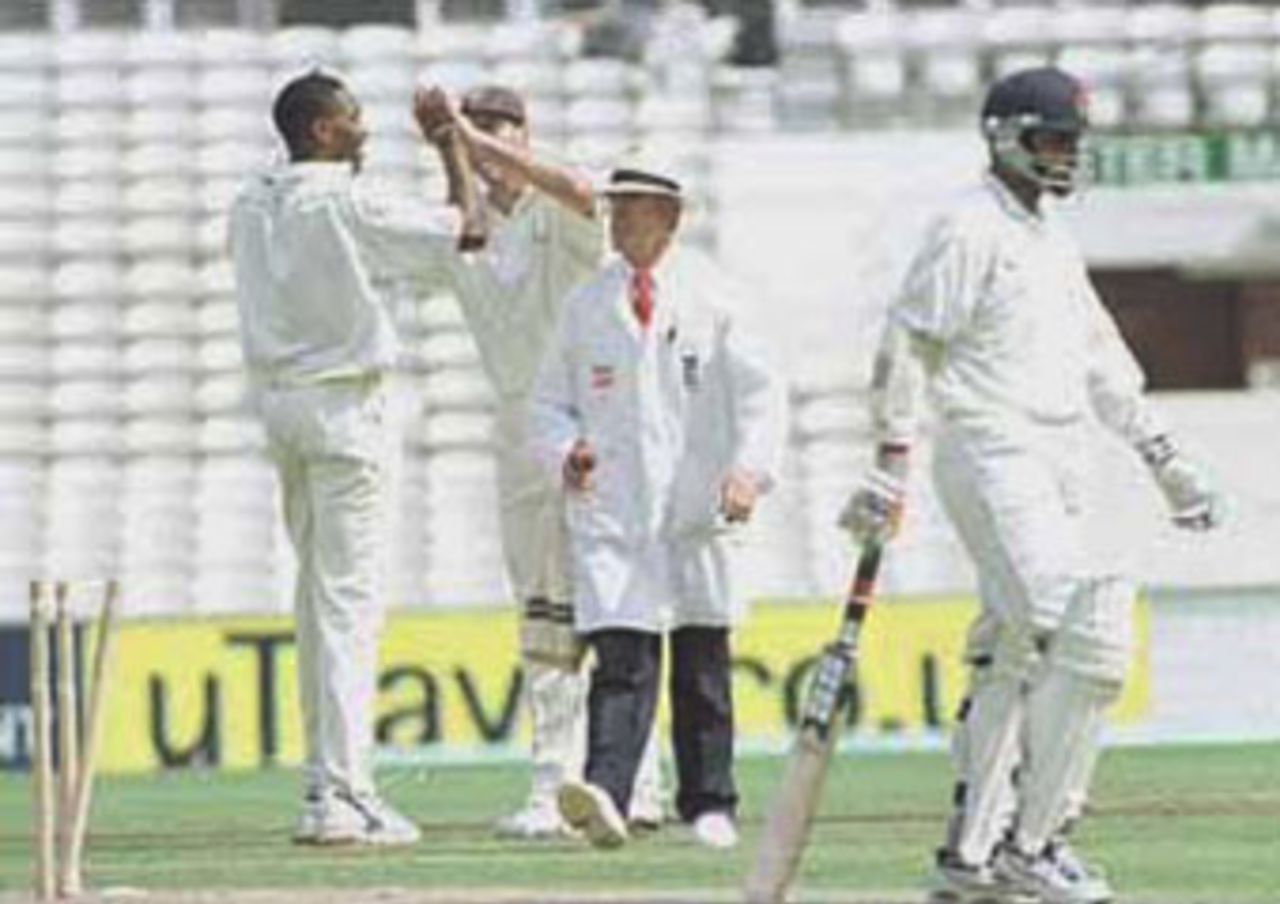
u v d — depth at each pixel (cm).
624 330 3662
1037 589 3091
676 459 3675
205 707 6662
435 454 8100
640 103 8625
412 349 8181
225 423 8269
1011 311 3125
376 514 4147
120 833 4697
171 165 8556
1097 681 3069
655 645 3603
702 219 8369
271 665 6700
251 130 8600
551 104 8600
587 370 3669
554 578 4128
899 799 5219
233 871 3828
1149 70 8775
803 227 8381
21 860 4312
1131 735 6831
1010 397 3120
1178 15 8831
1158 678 6850
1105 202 8612
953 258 3111
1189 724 6850
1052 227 3189
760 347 3684
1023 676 3161
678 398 3675
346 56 8650
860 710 6738
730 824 3841
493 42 8662
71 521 8131
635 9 8738
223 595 8031
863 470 8094
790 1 8762
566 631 4128
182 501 8156
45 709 3406
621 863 3775
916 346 3111
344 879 3678
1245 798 5072
